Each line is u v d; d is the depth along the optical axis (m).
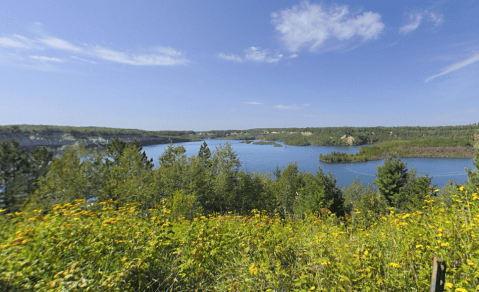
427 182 19.80
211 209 27.17
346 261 2.42
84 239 2.50
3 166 16.72
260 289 2.62
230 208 26.70
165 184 24.77
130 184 17.30
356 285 2.32
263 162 152.00
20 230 2.57
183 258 3.07
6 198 11.70
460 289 1.86
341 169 136.75
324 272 2.66
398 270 2.50
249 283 2.72
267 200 29.86
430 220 3.33
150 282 2.46
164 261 2.89
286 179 47.72
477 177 12.10
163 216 3.73
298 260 3.14
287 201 34.41
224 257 3.35
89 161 17.00
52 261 2.18
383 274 2.55
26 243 2.20
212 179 28.97
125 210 3.56
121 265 2.41
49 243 2.30
